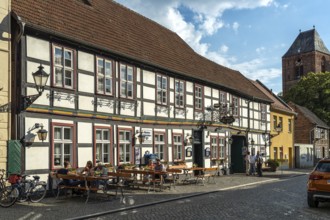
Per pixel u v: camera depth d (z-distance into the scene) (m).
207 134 27.62
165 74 23.41
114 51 18.92
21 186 13.48
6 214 11.68
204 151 27.12
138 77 21.08
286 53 90.50
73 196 15.54
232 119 28.08
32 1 16.69
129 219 11.34
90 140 17.70
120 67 19.77
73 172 15.70
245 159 31.94
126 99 20.05
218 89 29.42
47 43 15.82
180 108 24.69
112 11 23.41
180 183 21.42
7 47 14.60
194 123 26.05
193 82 26.23
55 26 16.45
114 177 15.88
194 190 18.31
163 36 27.70
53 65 15.98
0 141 14.09
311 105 63.09
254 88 38.00
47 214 11.76
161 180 18.20
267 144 38.34
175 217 11.63
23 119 14.66
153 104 22.19
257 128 36.16
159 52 24.17
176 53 26.75
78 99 17.11
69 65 16.81
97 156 18.17
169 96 23.67
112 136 19.05
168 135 23.47
